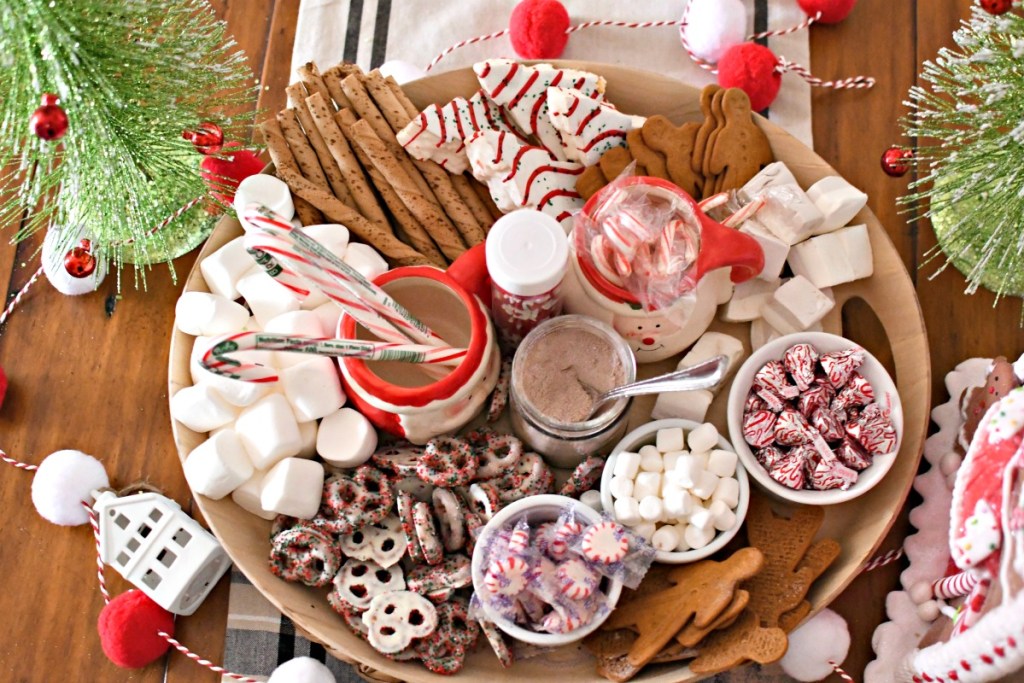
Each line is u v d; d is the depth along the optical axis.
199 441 1.18
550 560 1.10
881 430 1.13
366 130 1.24
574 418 1.10
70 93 1.00
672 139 1.23
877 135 1.42
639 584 1.14
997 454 0.98
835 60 1.46
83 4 1.02
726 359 0.90
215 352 0.86
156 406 1.33
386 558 1.13
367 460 1.18
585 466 1.14
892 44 1.46
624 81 1.29
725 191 1.24
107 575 1.27
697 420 1.20
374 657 1.10
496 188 1.24
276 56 1.49
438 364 1.08
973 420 1.20
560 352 1.13
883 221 1.39
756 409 1.16
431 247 1.26
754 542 1.16
